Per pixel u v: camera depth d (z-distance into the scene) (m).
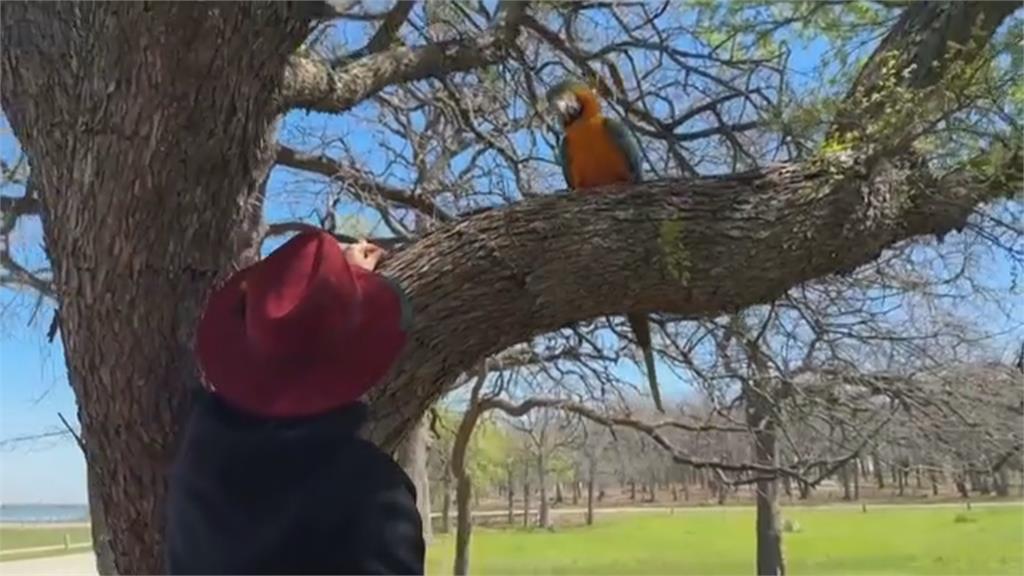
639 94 5.26
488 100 5.64
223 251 2.34
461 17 5.09
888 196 2.72
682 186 2.66
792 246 2.63
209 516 1.50
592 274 2.56
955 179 2.74
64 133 2.25
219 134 2.14
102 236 2.23
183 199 2.19
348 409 1.60
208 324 1.73
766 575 9.98
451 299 2.53
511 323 2.60
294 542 1.45
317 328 1.61
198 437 1.58
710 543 13.36
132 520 2.42
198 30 1.97
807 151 3.20
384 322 1.70
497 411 9.47
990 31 2.67
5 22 2.27
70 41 2.20
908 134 2.56
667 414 7.43
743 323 5.80
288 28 2.09
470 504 9.61
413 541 1.53
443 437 10.28
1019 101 2.51
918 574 8.97
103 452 2.41
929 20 2.90
